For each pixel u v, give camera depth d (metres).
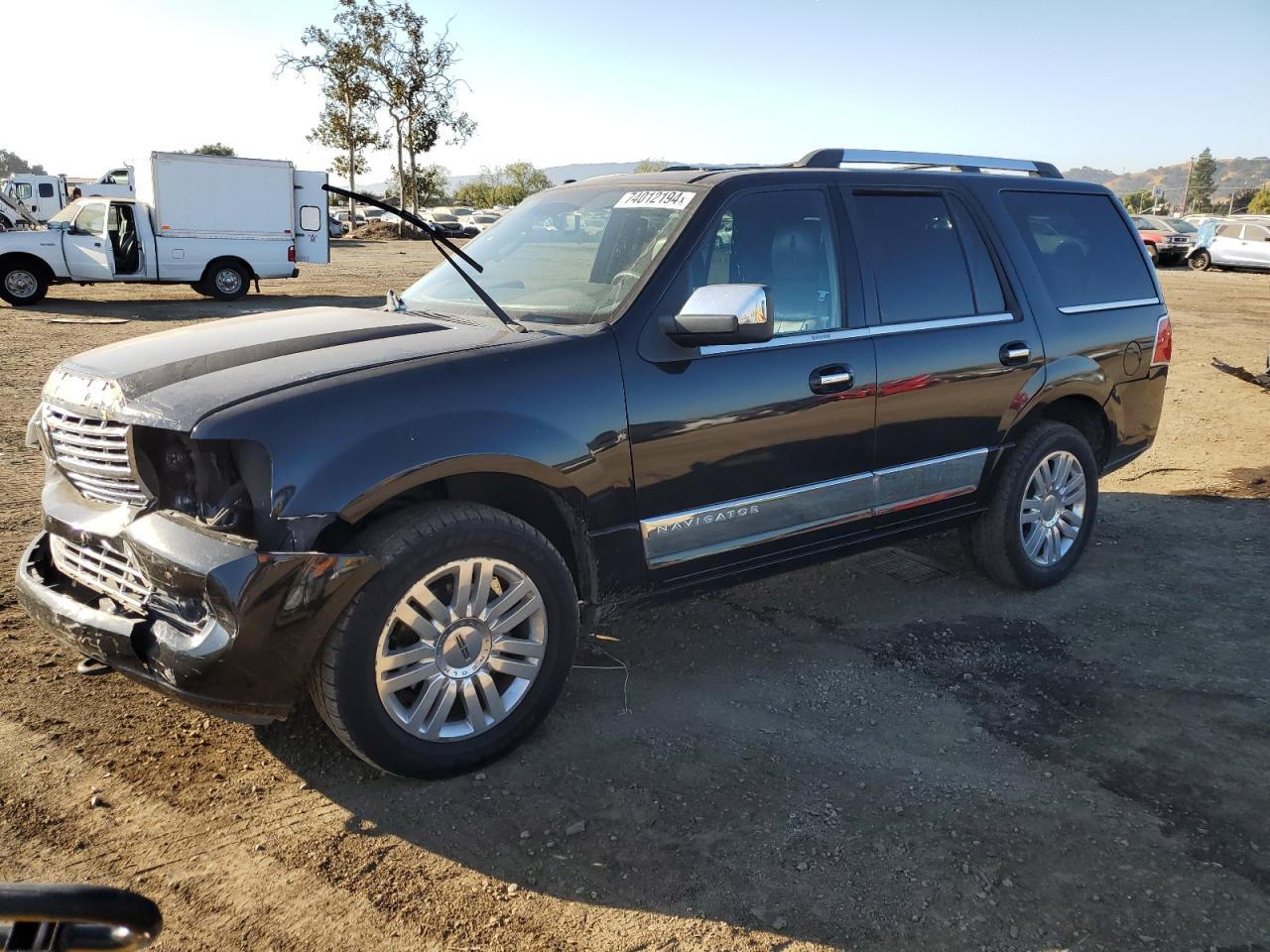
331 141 48.06
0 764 3.12
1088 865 2.79
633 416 3.35
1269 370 10.23
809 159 4.21
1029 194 4.84
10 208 22.09
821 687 3.86
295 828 2.88
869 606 4.68
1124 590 4.91
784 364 3.71
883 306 4.09
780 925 2.54
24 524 5.34
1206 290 22.62
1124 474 7.09
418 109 48.19
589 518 3.32
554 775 3.19
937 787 3.17
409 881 2.67
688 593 3.72
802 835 2.91
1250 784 3.22
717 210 3.67
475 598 3.06
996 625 4.48
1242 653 4.22
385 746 2.96
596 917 2.55
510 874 2.71
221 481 2.82
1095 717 3.66
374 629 2.86
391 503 3.15
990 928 2.54
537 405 3.14
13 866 2.66
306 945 2.43
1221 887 2.71
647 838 2.88
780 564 3.95
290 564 2.70
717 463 3.59
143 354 3.21
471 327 3.47
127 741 3.29
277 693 2.81
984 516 4.70
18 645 3.93
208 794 3.03
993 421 4.49
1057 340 4.69
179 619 2.82
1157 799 3.13
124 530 2.92
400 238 46.69
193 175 18.47
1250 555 5.39
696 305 3.29
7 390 9.16
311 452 2.75
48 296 19.59
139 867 2.68
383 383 2.93
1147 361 5.20
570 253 3.94
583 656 4.09
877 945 2.47
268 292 20.58
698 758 3.32
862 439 4.00
